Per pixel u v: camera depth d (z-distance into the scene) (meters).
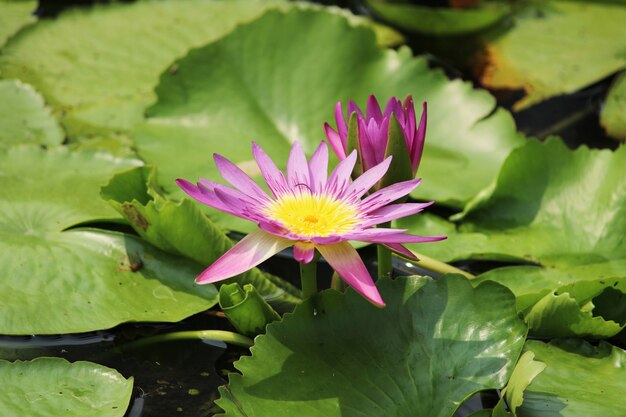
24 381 2.00
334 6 2.77
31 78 2.35
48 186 2.16
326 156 2.04
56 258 2.09
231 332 2.06
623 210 2.12
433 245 2.14
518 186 2.16
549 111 2.34
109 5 2.68
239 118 2.27
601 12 2.77
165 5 2.71
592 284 2.06
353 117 2.02
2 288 2.06
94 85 2.35
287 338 2.00
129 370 2.03
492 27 2.65
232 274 1.98
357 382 1.99
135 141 2.23
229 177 2.02
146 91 2.35
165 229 2.08
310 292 2.04
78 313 2.05
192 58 2.29
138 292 2.08
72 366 2.01
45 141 2.25
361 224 1.99
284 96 2.28
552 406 1.99
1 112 2.28
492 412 1.97
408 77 2.29
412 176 2.03
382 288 2.03
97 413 1.98
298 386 1.98
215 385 2.02
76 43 2.45
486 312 2.01
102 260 2.09
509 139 2.24
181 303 2.07
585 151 2.16
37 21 2.55
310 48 2.30
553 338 2.06
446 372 1.99
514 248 2.13
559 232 2.14
